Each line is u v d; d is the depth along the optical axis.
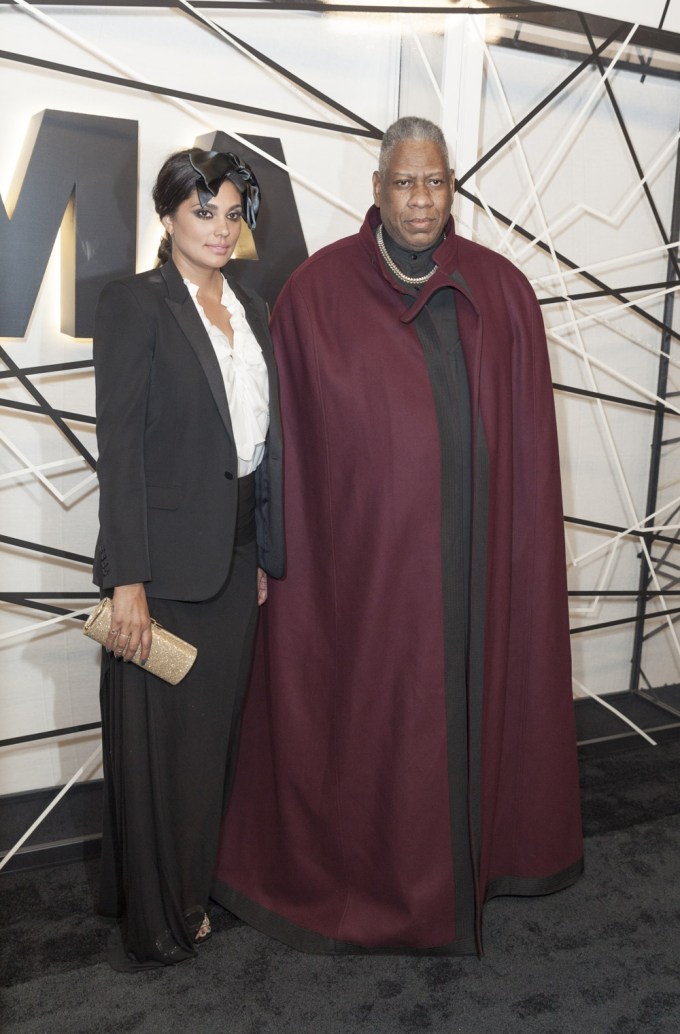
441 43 2.33
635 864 2.28
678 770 2.79
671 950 1.95
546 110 2.56
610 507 2.93
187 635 1.77
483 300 1.92
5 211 2.01
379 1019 1.73
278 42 2.21
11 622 2.26
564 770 2.13
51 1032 1.68
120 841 1.86
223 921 2.05
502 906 2.11
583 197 2.68
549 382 2.03
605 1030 1.70
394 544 1.85
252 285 2.24
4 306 2.04
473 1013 1.75
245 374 1.75
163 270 1.70
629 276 2.80
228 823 2.13
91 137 2.05
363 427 1.85
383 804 1.93
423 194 1.75
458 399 1.86
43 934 1.98
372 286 1.88
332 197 2.30
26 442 2.18
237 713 1.95
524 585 2.06
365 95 2.32
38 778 2.37
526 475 2.02
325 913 1.97
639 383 2.88
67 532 2.26
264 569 1.91
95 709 2.38
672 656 3.14
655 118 2.72
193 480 1.71
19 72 2.01
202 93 2.17
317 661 1.99
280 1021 1.72
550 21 2.41
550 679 2.08
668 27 2.66
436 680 1.88
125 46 2.09
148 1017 1.73
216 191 1.62
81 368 2.18
